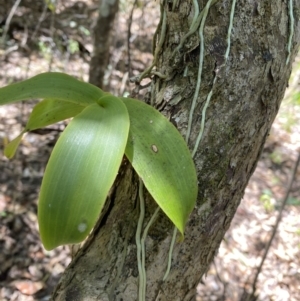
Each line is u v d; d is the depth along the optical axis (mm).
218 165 244
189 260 261
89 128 206
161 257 251
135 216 253
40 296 730
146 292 255
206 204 250
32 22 1254
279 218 479
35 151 957
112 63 975
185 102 243
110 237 261
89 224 189
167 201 208
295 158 1186
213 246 275
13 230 807
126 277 250
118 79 997
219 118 238
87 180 192
